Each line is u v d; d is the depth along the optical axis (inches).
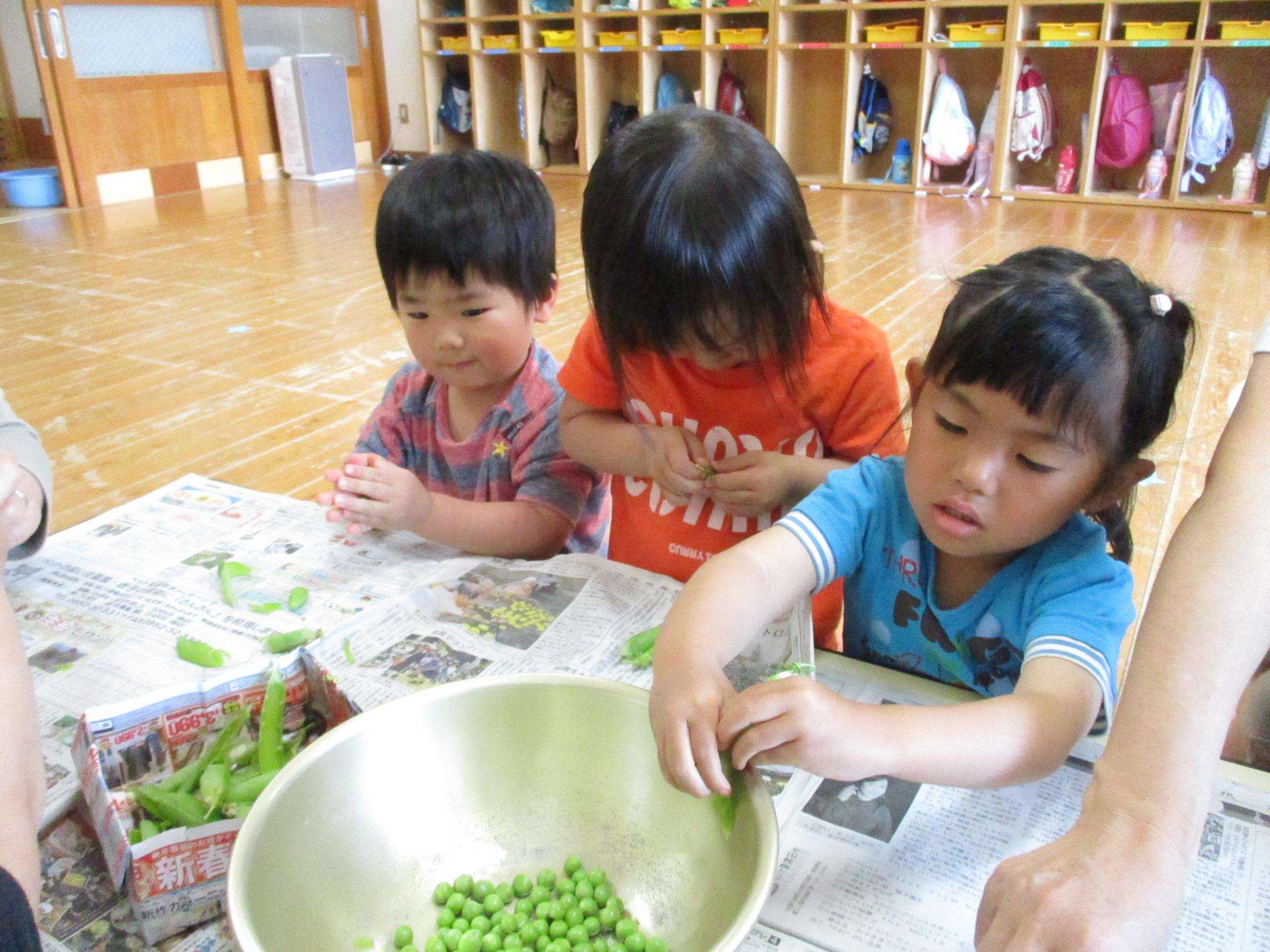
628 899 25.8
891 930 23.3
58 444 87.7
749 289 31.1
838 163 222.4
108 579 40.5
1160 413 26.8
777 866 23.0
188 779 27.4
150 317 124.7
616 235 32.1
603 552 54.6
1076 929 18.0
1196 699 20.2
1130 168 194.9
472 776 27.1
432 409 50.5
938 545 29.3
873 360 39.6
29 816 18.9
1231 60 181.9
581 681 27.0
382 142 261.6
